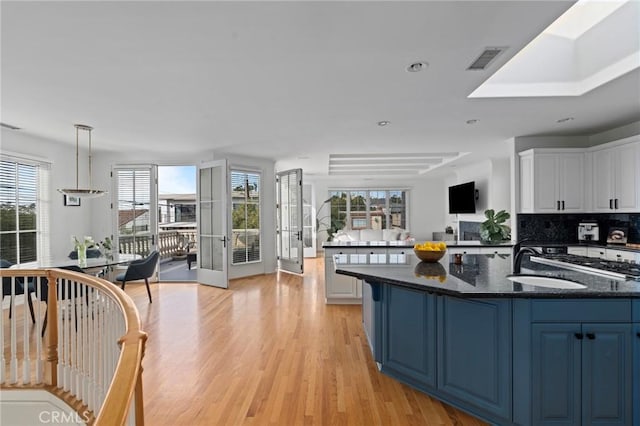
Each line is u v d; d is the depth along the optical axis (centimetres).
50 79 265
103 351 214
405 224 1051
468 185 740
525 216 479
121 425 84
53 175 515
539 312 195
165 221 1067
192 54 225
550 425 195
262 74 259
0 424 247
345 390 252
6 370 276
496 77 315
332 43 212
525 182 469
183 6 172
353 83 279
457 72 257
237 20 185
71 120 387
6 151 436
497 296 194
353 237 904
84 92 295
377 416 221
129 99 314
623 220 430
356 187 1054
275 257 707
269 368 286
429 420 217
